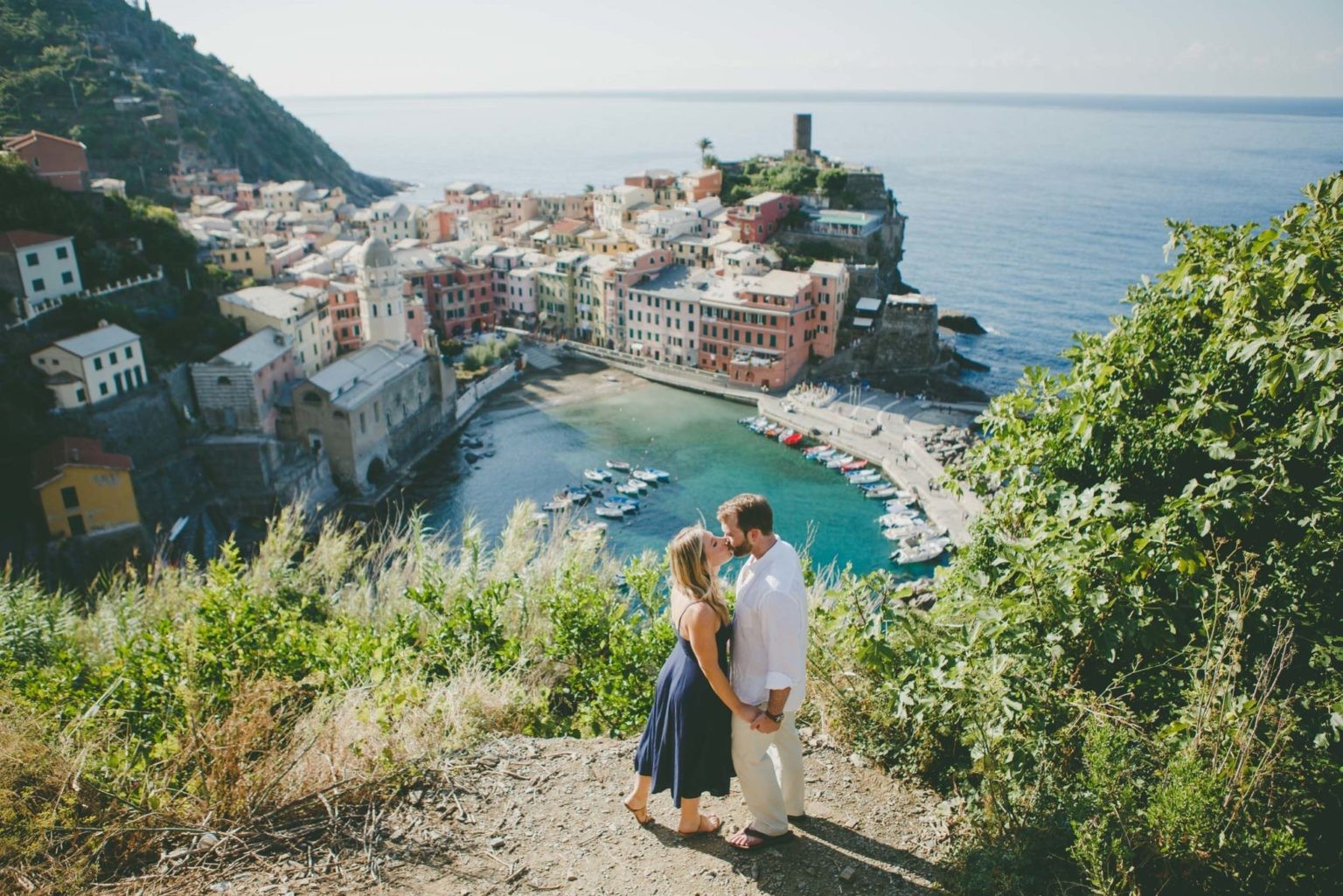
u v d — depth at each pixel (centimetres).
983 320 14262
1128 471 1177
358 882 735
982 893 719
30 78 16188
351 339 10781
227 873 740
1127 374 1237
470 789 872
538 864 763
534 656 1324
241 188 17750
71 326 7450
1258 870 676
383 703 993
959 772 864
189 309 9019
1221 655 802
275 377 8431
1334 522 948
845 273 11850
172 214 10300
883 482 8294
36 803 775
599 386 11619
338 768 863
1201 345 1220
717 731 761
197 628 1234
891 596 1067
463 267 13625
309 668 1212
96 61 17538
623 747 967
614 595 1444
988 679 861
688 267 13088
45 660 1275
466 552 1505
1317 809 739
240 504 7644
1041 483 1202
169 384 7562
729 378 11394
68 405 6794
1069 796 764
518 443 9619
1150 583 975
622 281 12488
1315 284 1001
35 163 9494
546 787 883
